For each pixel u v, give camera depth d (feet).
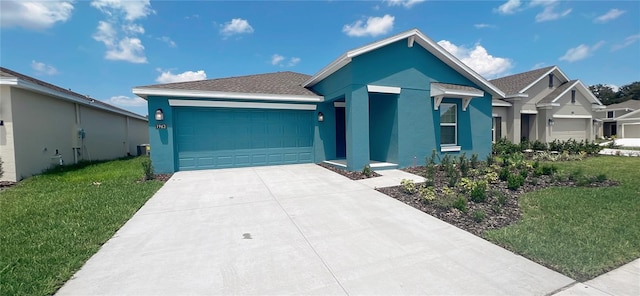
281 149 34.86
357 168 28.58
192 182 24.48
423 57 31.91
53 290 7.82
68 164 36.73
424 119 32.17
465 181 20.38
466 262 9.50
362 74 28.37
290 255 10.18
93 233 12.35
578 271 8.68
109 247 11.00
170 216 15.06
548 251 10.00
